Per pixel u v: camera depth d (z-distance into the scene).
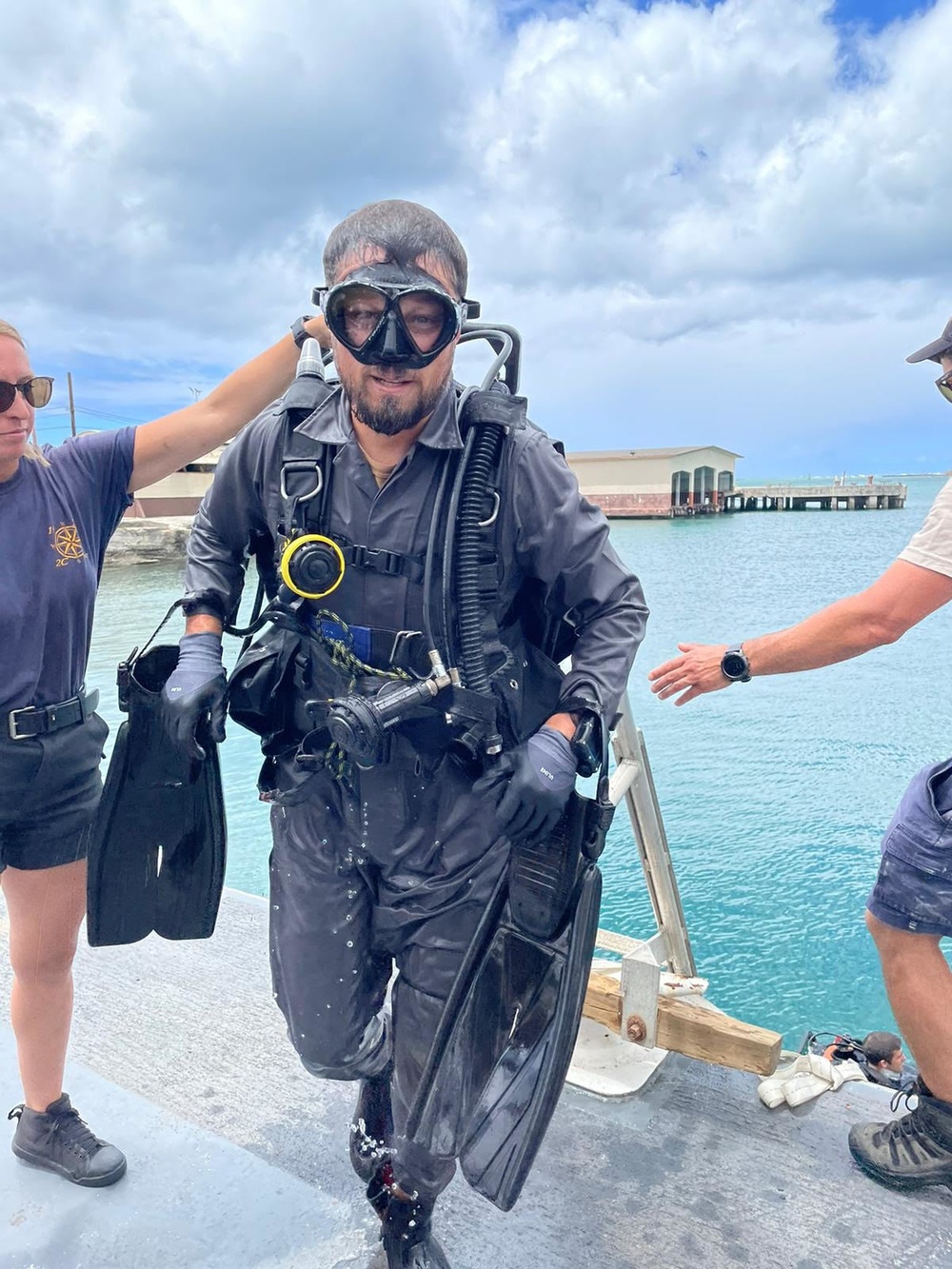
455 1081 1.62
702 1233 1.95
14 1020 2.05
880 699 13.36
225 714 1.68
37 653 1.80
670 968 2.63
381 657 1.56
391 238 1.36
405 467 1.50
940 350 1.98
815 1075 2.40
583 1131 2.26
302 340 1.86
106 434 1.95
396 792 1.60
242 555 1.83
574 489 1.53
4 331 1.70
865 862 7.97
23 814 1.87
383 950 1.75
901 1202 2.01
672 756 11.14
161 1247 1.93
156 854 1.93
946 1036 1.93
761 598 24.69
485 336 1.69
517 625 1.68
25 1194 2.08
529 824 1.42
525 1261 1.90
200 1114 2.40
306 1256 1.91
